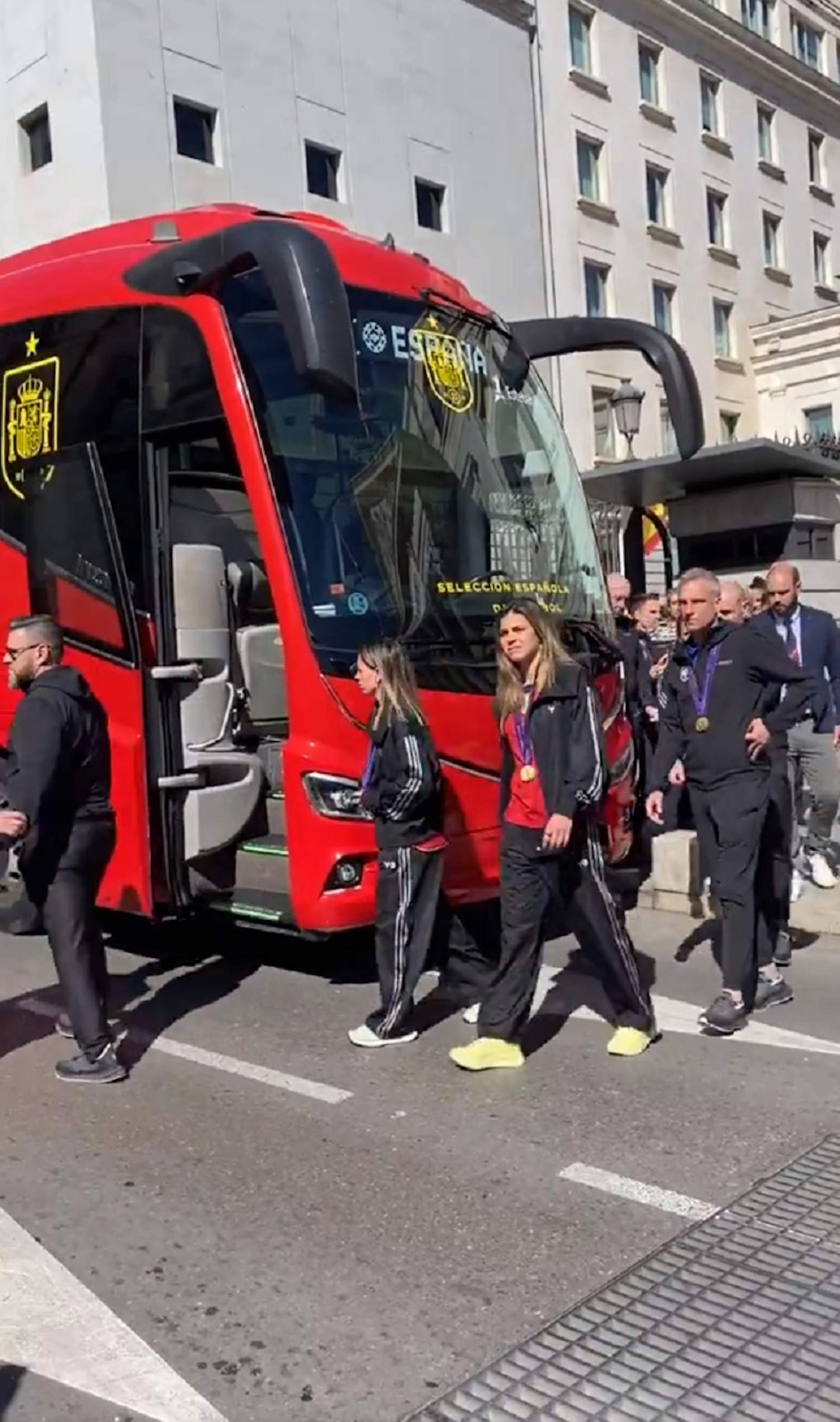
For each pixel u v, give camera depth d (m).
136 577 6.57
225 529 7.19
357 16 26.06
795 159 40.19
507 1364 3.36
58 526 7.00
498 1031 5.48
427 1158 4.62
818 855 7.95
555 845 5.19
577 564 7.41
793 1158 4.54
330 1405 3.21
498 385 7.25
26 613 7.22
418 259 7.29
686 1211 4.16
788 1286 3.70
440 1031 6.04
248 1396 3.26
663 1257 3.87
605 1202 4.24
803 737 7.96
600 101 32.47
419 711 5.69
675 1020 6.11
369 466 6.43
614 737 7.39
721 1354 3.38
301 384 6.28
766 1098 5.10
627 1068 5.46
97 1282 3.85
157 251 6.83
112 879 6.66
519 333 7.80
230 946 7.73
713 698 5.76
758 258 38.31
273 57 24.33
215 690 6.70
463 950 6.29
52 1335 3.56
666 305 35.00
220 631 6.75
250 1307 3.68
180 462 6.76
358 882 6.07
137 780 6.50
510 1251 3.94
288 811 6.13
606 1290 3.70
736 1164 4.50
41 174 22.56
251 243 5.23
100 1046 5.48
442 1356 3.41
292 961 7.35
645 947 7.46
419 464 6.64
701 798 5.85
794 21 40.25
